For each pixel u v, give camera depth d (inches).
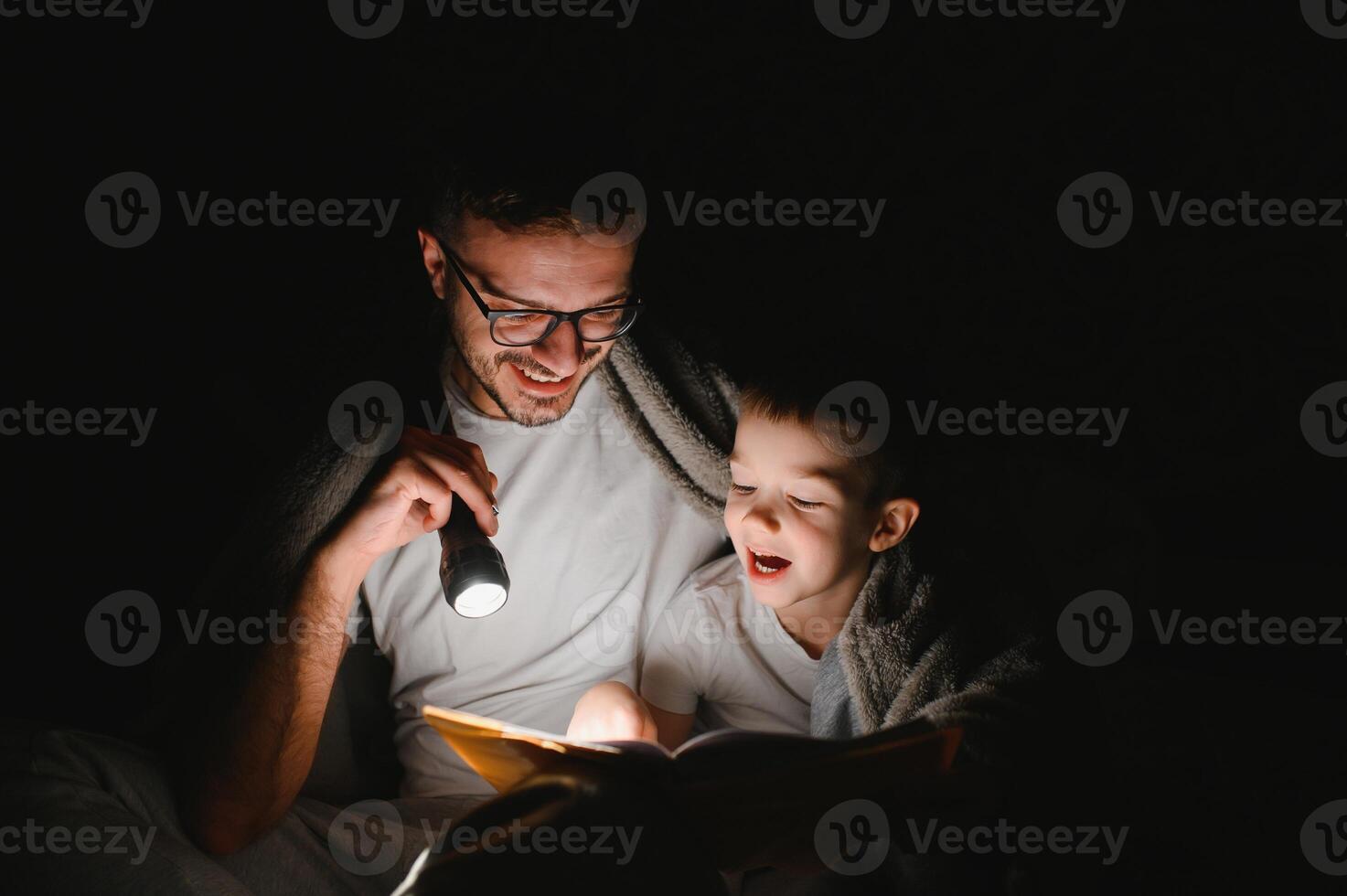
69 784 49.2
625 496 65.1
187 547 80.7
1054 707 53.2
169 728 57.0
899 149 87.7
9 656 76.3
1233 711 72.1
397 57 83.4
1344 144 83.7
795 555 57.8
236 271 85.3
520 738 43.5
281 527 55.3
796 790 41.9
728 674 63.3
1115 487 80.4
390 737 68.1
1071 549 74.1
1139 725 70.7
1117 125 86.3
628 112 85.4
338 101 84.5
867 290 86.7
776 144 87.1
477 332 57.6
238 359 83.7
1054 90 86.4
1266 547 85.0
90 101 86.2
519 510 63.9
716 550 67.9
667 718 64.0
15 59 86.5
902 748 41.3
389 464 55.8
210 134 85.7
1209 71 84.8
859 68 86.8
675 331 65.4
